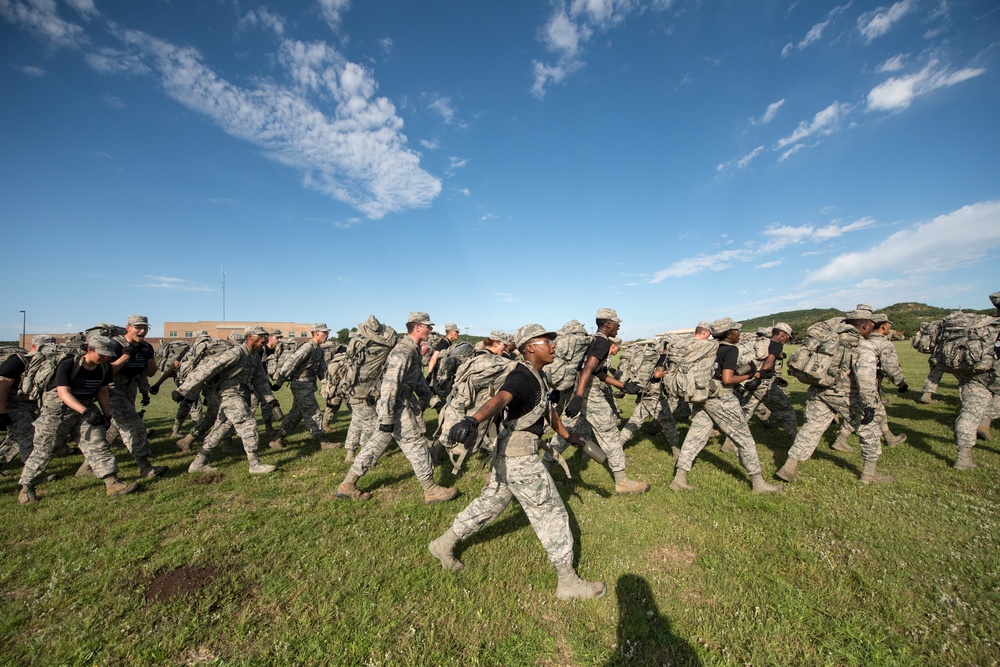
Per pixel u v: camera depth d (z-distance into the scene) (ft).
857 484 16.40
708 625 9.02
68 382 15.96
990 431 23.31
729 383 15.51
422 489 17.31
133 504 15.98
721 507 14.76
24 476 16.11
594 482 17.75
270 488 17.49
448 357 23.77
